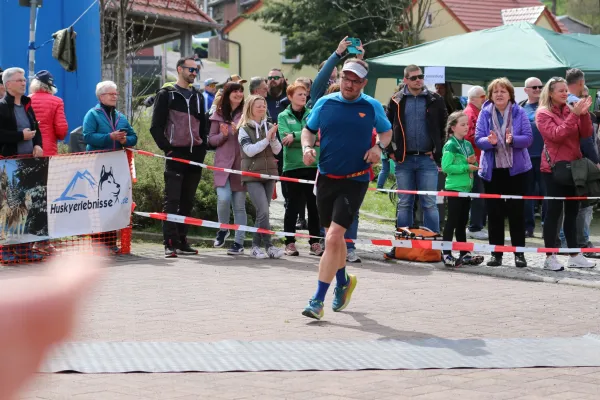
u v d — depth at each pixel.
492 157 12.01
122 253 12.86
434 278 11.30
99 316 8.31
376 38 42.78
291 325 8.17
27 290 1.33
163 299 9.31
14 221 11.59
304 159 8.35
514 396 5.81
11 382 1.31
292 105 13.01
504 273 11.67
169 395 5.70
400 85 13.18
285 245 13.46
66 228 12.16
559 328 8.29
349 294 8.84
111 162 12.61
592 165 11.71
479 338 7.71
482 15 47.72
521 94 29.75
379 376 6.33
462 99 18.00
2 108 11.59
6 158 11.59
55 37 15.98
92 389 5.80
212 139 13.01
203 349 7.06
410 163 12.77
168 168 12.67
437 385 6.09
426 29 47.47
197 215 14.94
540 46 18.36
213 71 77.06
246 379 6.19
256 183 12.59
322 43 43.78
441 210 15.87
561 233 14.05
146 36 35.28
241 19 58.84
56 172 12.03
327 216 8.50
